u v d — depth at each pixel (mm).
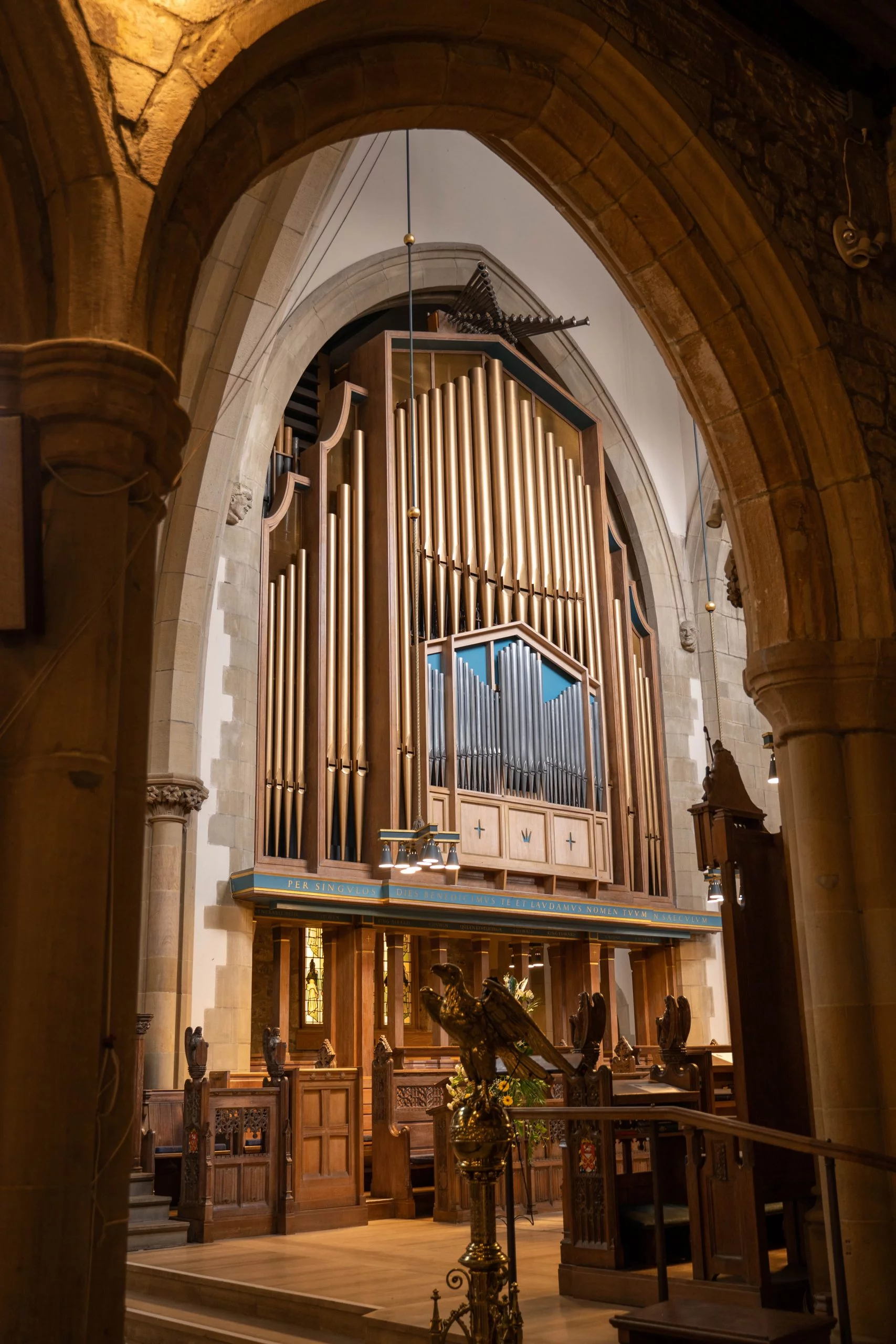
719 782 6516
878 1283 5211
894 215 6965
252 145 4500
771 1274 5535
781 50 6668
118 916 3590
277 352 13133
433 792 12836
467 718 13328
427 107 5348
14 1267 3061
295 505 13398
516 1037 4016
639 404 17125
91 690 3467
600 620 15680
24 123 3859
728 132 6137
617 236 6117
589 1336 5074
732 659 17469
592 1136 6117
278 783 12383
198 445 11836
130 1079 3527
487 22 5250
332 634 13031
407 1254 7602
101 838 3414
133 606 3793
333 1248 7934
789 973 6297
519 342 16359
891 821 5742
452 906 12547
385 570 13281
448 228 15031
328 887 11867
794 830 5906
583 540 15727
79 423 3609
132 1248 8047
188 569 11789
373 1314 5523
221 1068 11258
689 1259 6266
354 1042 12094
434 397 14445
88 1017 3291
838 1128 5453
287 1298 6117
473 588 14078
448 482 14242
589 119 5742
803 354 6121
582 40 5508
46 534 3564
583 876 14031
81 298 3736
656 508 17078
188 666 11695
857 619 5977
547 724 14133
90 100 3785
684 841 16094
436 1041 13680
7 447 3445
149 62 4000
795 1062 6137
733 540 6344
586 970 14602
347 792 12617
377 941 13047
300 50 4680
